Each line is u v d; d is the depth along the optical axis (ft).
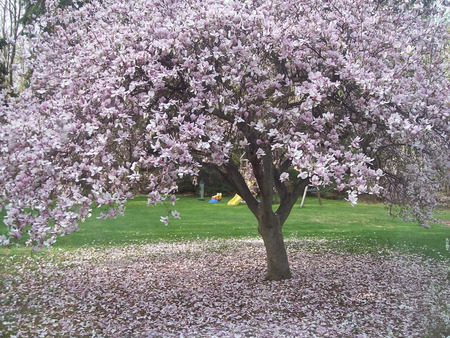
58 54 19.85
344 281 21.57
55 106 15.05
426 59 20.65
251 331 14.83
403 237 35.91
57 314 16.99
